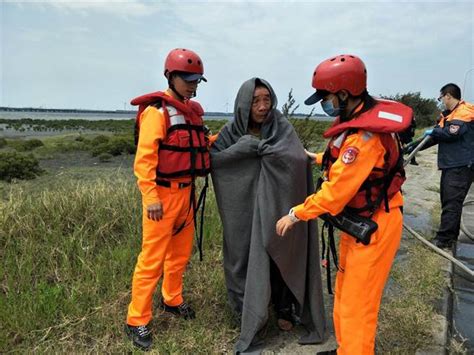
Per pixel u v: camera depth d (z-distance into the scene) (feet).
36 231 14.26
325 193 7.20
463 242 17.31
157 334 9.92
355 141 7.04
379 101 7.40
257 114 9.25
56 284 11.46
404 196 24.79
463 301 12.01
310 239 9.64
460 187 15.37
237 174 9.55
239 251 9.81
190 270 13.24
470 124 15.02
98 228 14.84
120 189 17.98
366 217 7.56
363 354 7.77
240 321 10.23
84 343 9.46
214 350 9.34
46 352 8.99
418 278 12.73
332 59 7.38
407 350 9.21
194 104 9.67
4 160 41.78
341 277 8.50
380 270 7.64
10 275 11.59
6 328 9.69
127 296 11.38
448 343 9.60
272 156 8.88
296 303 10.00
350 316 7.79
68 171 45.91
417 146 14.67
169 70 8.93
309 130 22.50
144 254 9.45
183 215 9.75
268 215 8.99
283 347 9.59
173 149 9.07
